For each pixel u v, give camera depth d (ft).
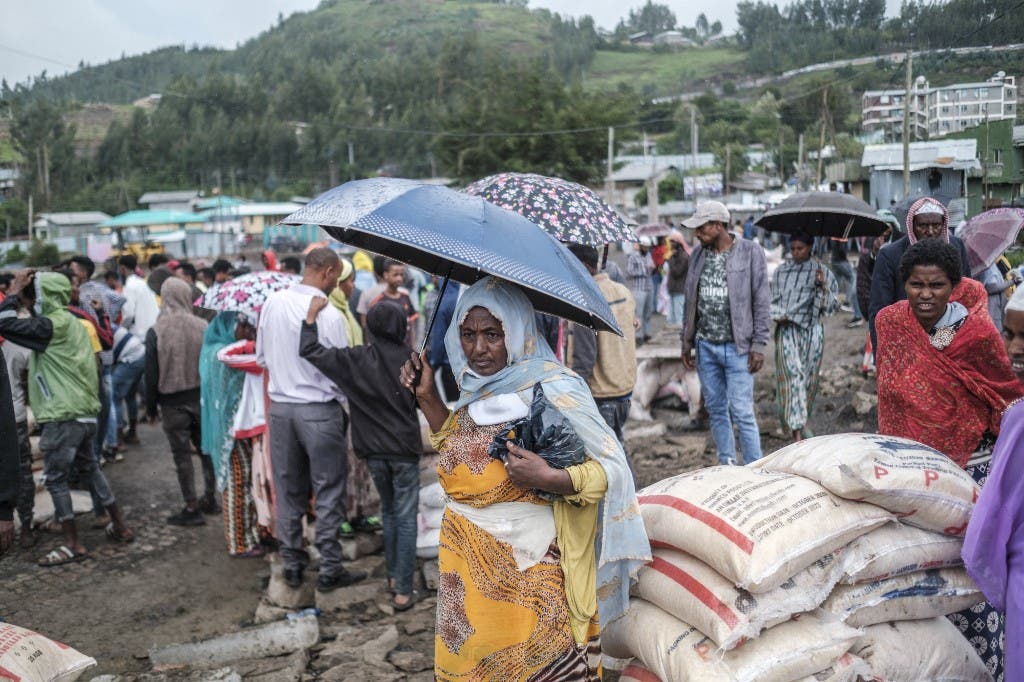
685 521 9.43
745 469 10.30
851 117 87.66
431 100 432.25
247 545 18.74
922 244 10.78
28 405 19.75
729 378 18.98
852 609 9.21
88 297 27.94
